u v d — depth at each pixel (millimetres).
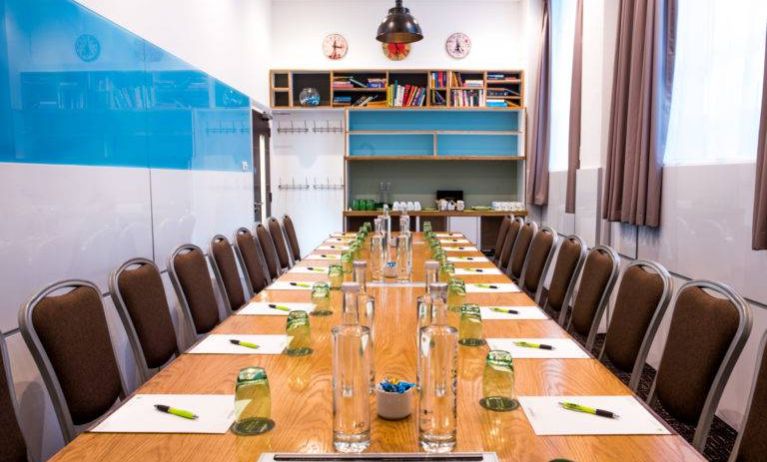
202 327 2924
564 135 6543
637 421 1402
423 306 1958
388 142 8078
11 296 2539
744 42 3145
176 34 4492
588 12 5348
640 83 3992
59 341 1763
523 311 2529
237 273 3676
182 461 1213
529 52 7582
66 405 1755
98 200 3268
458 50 7895
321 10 7871
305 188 7898
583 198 5277
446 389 1311
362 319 2160
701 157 3562
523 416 1429
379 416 1421
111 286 2230
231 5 5980
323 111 7809
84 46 3146
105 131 3354
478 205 8117
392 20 4863
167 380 1689
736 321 1642
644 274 2273
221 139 5535
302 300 2773
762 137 2648
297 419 1414
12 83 2561
